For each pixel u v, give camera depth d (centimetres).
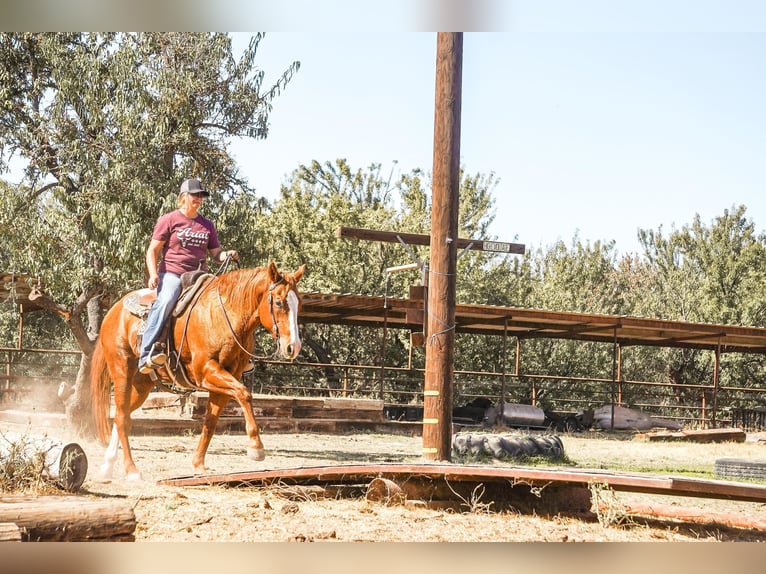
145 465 1065
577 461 1545
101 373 937
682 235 4306
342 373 3500
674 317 4203
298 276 867
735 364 3916
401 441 1928
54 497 542
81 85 1617
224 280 884
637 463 1577
